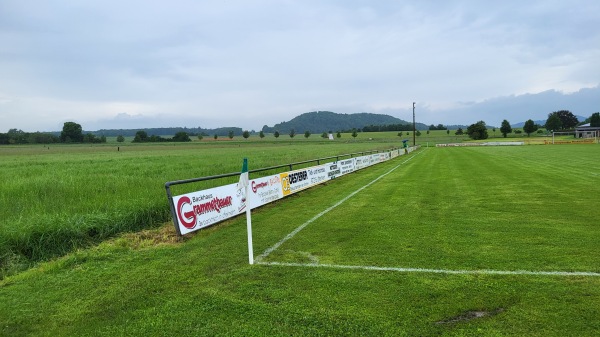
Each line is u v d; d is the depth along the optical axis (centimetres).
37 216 703
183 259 572
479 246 604
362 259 552
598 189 1212
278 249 615
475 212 887
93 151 6500
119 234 735
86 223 708
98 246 650
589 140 7200
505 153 3784
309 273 498
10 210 804
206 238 700
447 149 5512
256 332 349
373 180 1678
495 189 1266
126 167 2089
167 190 697
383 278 473
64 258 588
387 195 1199
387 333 341
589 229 699
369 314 378
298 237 691
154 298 432
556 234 667
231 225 811
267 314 384
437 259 543
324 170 1662
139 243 678
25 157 4222
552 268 495
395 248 604
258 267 528
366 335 339
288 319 372
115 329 364
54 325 377
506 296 411
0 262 577
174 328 362
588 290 422
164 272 516
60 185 1112
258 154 3859
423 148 6494
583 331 338
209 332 352
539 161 2561
